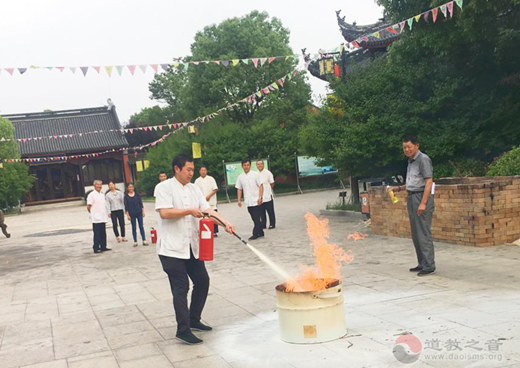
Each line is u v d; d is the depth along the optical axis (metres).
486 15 10.27
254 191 11.59
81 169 43.62
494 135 12.02
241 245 10.92
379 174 14.02
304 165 29.47
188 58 32.12
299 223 14.13
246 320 5.19
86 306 6.55
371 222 10.68
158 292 7.02
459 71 12.63
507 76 11.75
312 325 4.22
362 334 4.34
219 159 30.75
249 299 6.06
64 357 4.56
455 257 7.30
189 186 4.92
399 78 13.07
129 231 17.00
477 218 7.88
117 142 43.12
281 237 11.57
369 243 9.48
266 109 32.97
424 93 13.16
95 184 12.11
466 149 12.47
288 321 4.30
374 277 6.56
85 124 45.38
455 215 8.27
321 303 4.24
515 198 8.05
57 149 42.44
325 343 4.21
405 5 11.89
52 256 12.33
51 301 7.06
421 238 6.41
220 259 9.30
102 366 4.24
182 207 4.77
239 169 28.72
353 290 5.97
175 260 4.70
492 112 11.86
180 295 4.65
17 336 5.39
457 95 12.60
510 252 7.32
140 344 4.73
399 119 12.49
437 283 5.90
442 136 11.91
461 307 4.84
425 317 4.64
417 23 11.62
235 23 30.50
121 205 13.72
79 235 17.31
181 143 32.22
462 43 11.77
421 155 6.39
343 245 9.55
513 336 3.93
